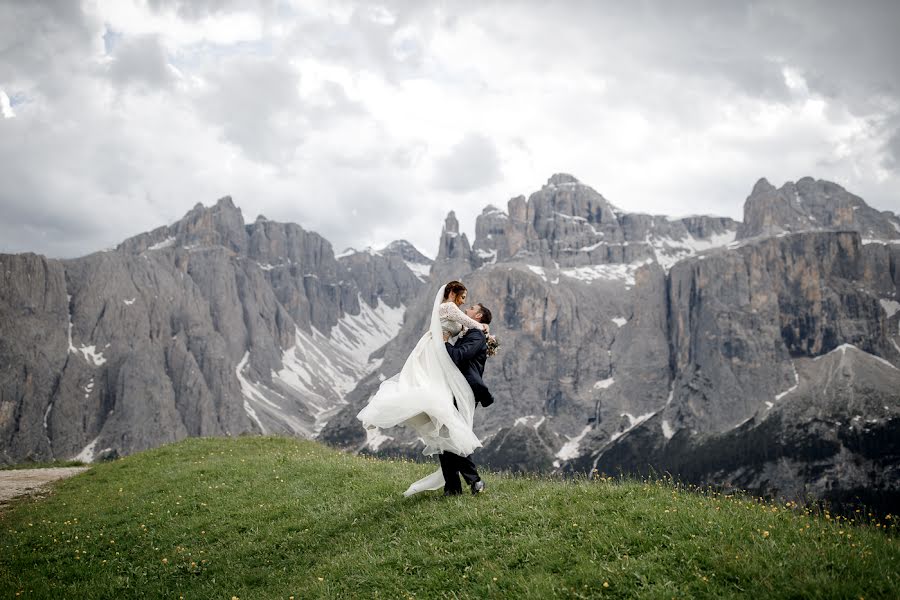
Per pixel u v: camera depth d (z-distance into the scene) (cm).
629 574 909
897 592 758
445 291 1374
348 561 1170
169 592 1342
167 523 1777
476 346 1315
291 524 1543
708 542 955
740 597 808
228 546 1528
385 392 1324
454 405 1322
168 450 3175
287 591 1147
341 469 2058
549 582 919
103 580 1430
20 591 1398
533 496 1290
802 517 1066
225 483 2136
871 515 1050
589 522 1092
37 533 1847
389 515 1384
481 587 953
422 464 2203
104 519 1900
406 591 1002
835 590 774
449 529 1194
